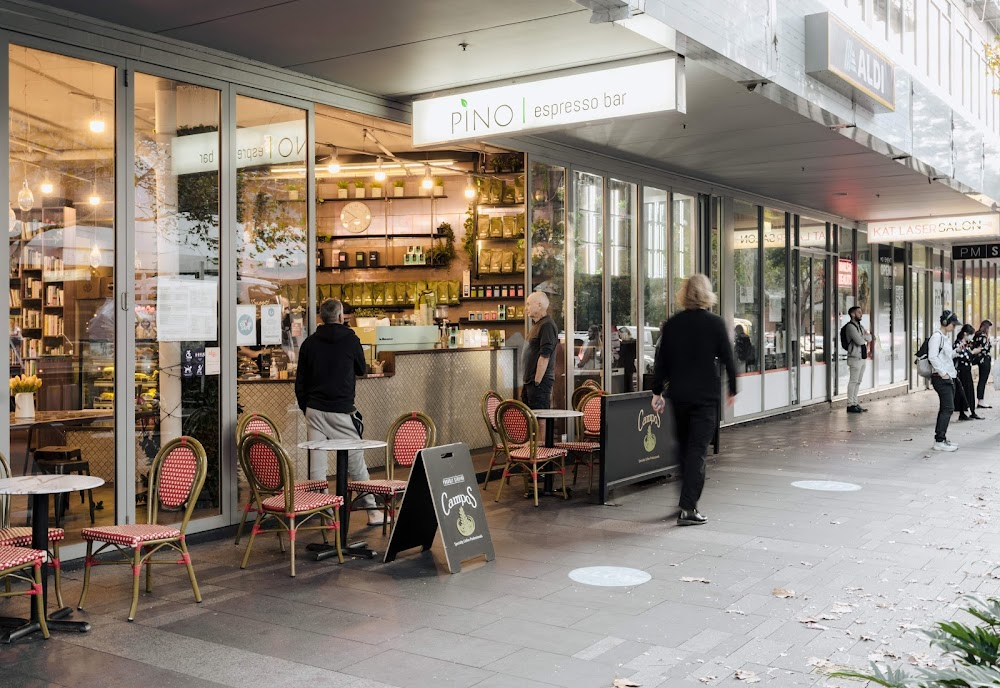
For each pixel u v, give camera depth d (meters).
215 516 7.52
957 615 5.35
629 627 5.18
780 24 8.59
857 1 12.66
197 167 7.46
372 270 15.49
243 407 8.04
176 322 7.30
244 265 7.87
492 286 14.28
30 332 6.32
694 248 14.50
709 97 8.97
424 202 15.37
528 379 9.80
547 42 7.39
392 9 6.55
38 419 6.37
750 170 13.42
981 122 19.98
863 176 13.91
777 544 7.16
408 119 9.47
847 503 8.80
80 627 5.13
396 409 10.41
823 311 19.58
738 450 12.62
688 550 7.00
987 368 19.50
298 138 8.32
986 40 21.23
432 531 6.96
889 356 23.64
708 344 7.89
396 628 5.18
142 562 5.74
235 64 7.69
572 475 10.55
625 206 12.78
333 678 4.43
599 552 6.95
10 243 6.21
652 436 9.66
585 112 7.48
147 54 7.03
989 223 18.80
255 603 5.67
